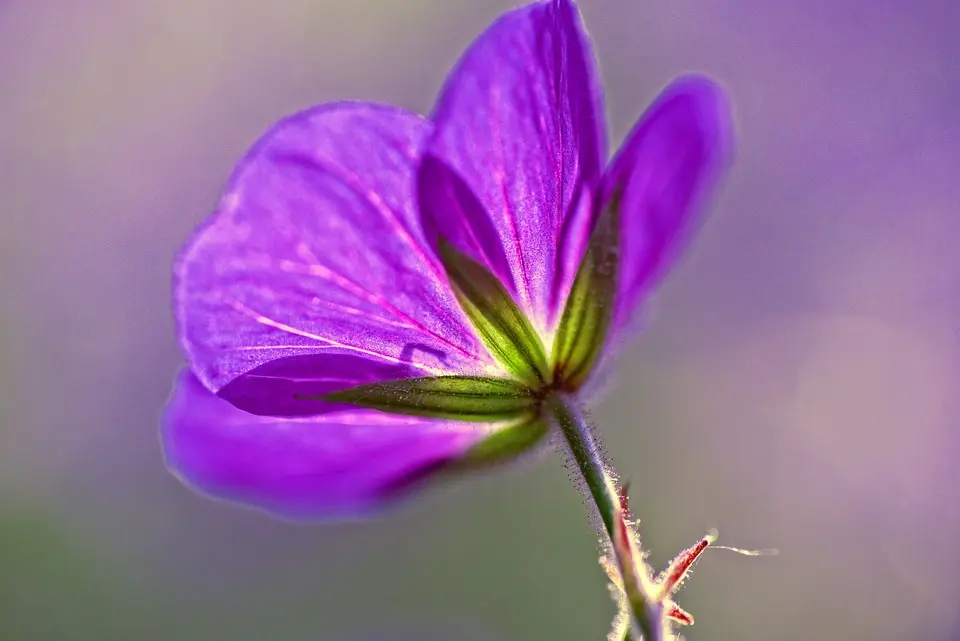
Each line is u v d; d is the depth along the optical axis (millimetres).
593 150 159
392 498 167
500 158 160
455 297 161
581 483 162
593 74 159
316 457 166
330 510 167
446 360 162
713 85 159
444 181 160
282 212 160
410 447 164
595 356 162
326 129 160
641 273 160
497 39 159
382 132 160
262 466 167
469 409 162
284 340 160
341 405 162
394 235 160
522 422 162
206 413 167
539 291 162
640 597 156
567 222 161
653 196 159
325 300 160
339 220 160
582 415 162
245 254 160
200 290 159
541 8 159
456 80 159
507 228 161
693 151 159
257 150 159
